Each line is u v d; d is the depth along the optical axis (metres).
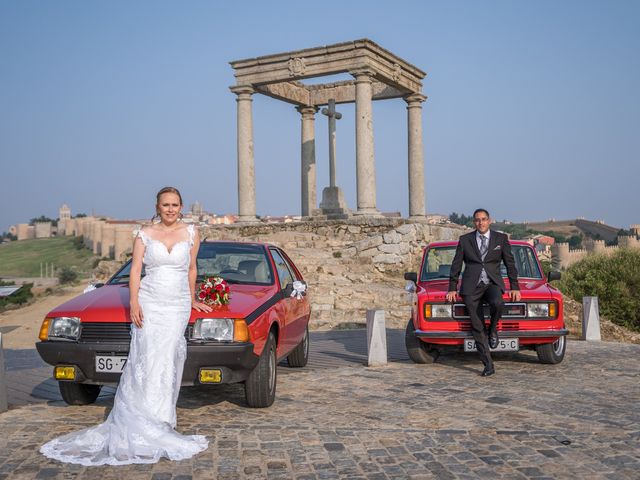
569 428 5.77
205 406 6.59
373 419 6.07
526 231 176.50
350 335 13.64
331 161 26.42
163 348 5.29
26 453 4.99
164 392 5.23
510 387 7.57
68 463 4.77
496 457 4.98
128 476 4.51
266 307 6.50
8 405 6.80
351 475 4.59
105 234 119.94
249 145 25.64
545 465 4.80
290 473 4.61
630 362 9.37
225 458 4.92
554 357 9.01
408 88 26.09
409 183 27.03
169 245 5.41
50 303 27.06
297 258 20.16
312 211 26.69
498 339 8.45
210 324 5.82
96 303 6.23
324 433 5.60
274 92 26.97
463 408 6.52
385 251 21.11
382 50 23.89
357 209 23.62
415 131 26.94
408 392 7.31
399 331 14.27
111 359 5.86
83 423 5.89
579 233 199.88
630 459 4.93
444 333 8.58
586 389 7.43
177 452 4.95
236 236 23.33
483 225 8.27
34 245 181.62
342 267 19.64
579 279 21.23
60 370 5.97
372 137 23.48
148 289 5.37
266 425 5.84
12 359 10.96
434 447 5.23
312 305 16.44
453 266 8.43
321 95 29.16
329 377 8.28
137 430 5.01
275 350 6.80
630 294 20.16
